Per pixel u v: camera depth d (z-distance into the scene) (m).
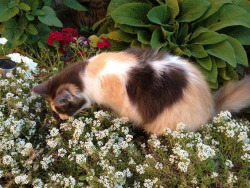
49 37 0.96
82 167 0.65
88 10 1.20
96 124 0.70
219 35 0.88
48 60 1.06
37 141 0.74
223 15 0.93
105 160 0.61
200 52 0.89
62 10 1.29
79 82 0.72
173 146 0.70
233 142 0.68
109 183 0.57
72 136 0.73
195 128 0.74
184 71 0.73
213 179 0.65
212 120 0.77
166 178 0.63
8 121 0.66
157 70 0.71
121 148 0.70
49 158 0.65
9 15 0.96
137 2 0.95
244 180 0.62
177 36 0.95
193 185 0.62
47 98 0.76
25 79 0.81
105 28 1.04
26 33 1.05
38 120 0.76
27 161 0.64
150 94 0.71
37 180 0.61
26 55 1.04
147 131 0.78
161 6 0.91
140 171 0.61
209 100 0.76
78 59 0.99
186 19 0.93
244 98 0.79
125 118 0.74
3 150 0.66
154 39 0.88
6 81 0.77
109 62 0.73
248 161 0.63
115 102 0.75
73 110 0.74
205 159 0.59
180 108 0.71
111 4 0.97
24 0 1.03
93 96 0.75
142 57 0.74
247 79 0.83
